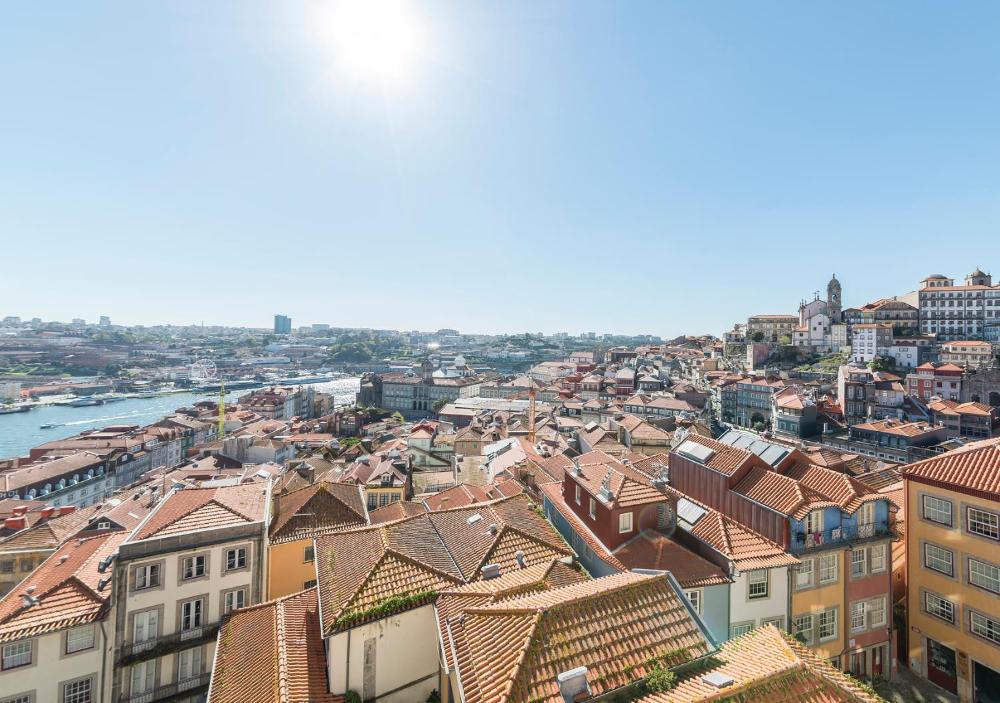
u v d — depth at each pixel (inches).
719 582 1002.7
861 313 7327.8
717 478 1279.5
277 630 950.4
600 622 698.8
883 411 4771.2
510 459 2559.1
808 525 1080.2
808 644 1068.5
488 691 597.6
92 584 1179.3
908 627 1230.3
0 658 1019.3
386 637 864.9
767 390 5738.2
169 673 1160.8
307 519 1429.6
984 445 1222.3
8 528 2187.5
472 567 992.2
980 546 1088.2
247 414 6815.9
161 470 3710.6
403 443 3892.7
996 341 6131.9
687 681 631.2
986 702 1074.7
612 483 1213.7
